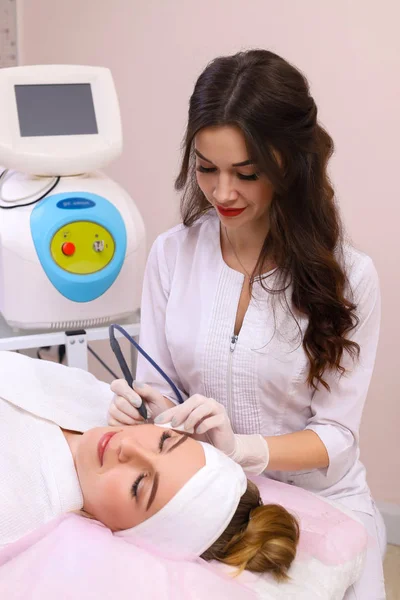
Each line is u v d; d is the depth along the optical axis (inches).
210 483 44.2
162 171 89.3
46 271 62.4
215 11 81.0
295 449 50.4
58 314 64.1
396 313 81.5
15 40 92.0
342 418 52.2
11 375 54.2
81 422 53.6
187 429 46.4
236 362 50.9
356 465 55.8
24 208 62.3
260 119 42.3
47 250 61.9
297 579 43.7
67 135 64.3
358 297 50.5
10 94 63.3
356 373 52.1
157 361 57.0
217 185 45.1
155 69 86.0
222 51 81.9
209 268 53.1
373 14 74.4
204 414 46.3
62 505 47.3
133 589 38.5
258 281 50.6
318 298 48.6
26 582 39.4
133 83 87.7
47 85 65.3
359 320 51.0
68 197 63.0
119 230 64.7
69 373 57.9
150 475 44.9
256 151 42.6
